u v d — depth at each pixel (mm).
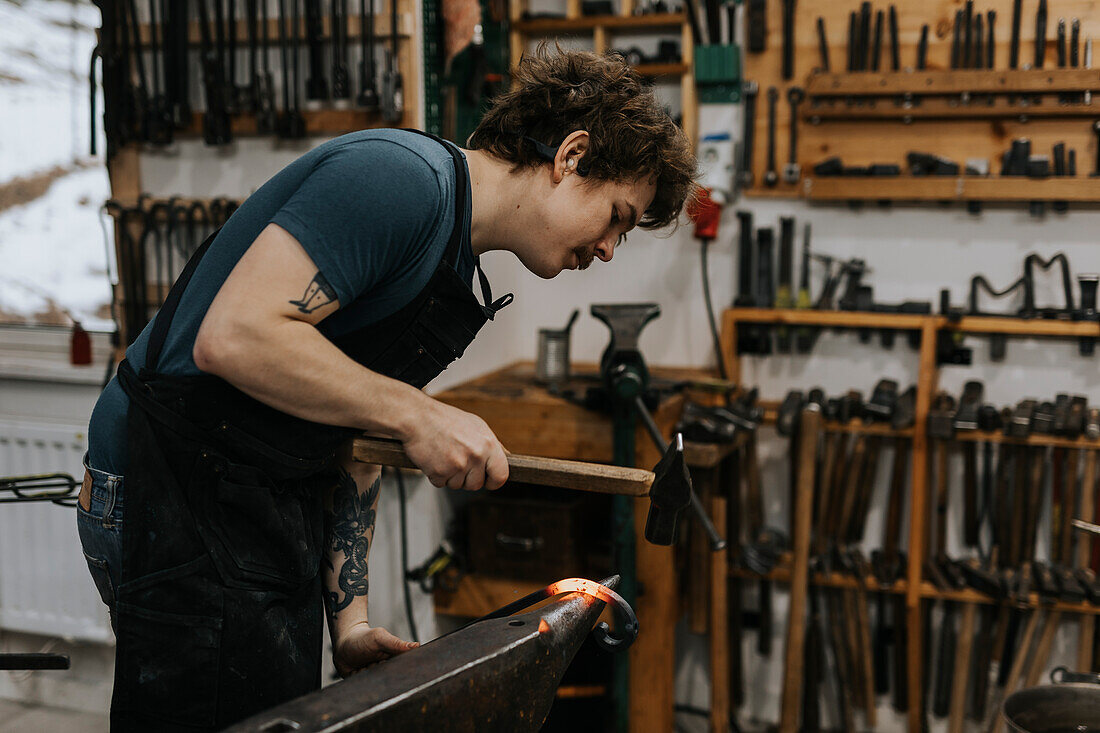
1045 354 2688
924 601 2748
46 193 2934
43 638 2873
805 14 2693
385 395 1061
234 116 2531
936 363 2758
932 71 2537
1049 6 2525
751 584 2992
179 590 1151
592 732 2609
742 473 2926
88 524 1224
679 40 2857
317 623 1290
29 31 2883
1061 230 2625
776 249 2834
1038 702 1983
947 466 2721
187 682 1158
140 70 2545
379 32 2404
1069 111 2490
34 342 2967
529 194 1204
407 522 2562
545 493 2596
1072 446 2525
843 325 2711
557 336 2625
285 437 1173
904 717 2857
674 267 2922
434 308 1185
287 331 992
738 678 2914
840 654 2799
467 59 2709
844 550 2736
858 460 2693
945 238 2709
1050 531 2732
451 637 986
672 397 2480
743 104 2773
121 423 1175
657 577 2459
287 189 1096
